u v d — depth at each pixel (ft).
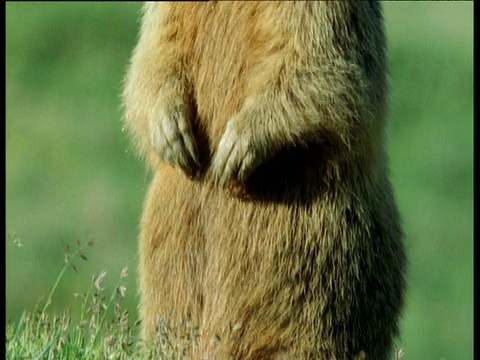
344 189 41.11
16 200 74.28
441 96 83.71
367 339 41.96
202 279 41.75
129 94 42.91
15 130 81.61
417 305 71.61
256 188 40.88
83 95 85.15
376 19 42.37
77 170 78.33
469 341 70.49
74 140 80.89
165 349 38.09
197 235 41.70
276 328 41.11
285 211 40.86
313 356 41.19
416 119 82.79
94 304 38.50
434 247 74.18
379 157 42.39
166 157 40.93
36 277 66.95
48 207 73.77
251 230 40.98
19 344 38.37
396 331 43.42
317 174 40.86
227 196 41.09
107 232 71.72
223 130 41.24
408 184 78.89
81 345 38.47
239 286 41.19
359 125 40.86
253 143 39.93
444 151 80.69
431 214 76.54
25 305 66.18
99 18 89.40
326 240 40.96
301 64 40.37
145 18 43.37
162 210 42.01
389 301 42.73
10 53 87.04
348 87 40.52
